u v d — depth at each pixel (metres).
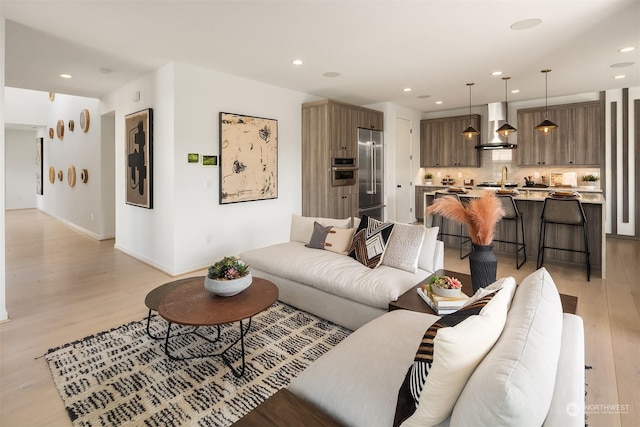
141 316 3.06
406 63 4.26
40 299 3.45
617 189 6.15
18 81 4.89
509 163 7.36
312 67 4.38
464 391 0.99
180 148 4.19
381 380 1.36
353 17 2.98
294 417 1.17
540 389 0.88
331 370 1.44
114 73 4.52
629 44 3.70
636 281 3.93
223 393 1.99
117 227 5.55
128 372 2.20
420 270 2.91
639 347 2.47
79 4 2.71
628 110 5.93
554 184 6.77
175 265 4.23
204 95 4.40
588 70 4.69
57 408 1.88
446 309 2.00
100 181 6.22
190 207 4.33
